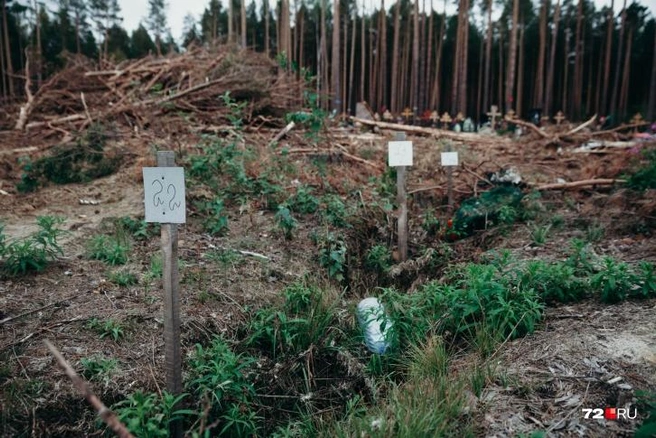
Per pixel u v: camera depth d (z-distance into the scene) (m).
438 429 2.21
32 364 2.56
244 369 2.92
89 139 6.56
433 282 3.81
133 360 2.74
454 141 10.31
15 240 4.00
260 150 6.71
